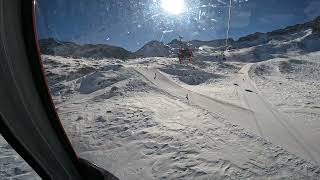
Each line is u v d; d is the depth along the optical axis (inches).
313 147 676.7
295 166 577.6
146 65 2257.6
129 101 1153.4
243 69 2529.5
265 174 549.3
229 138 724.7
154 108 1015.6
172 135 730.8
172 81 1704.0
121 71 1849.2
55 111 235.1
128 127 808.9
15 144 219.5
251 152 641.6
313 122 876.0
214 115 938.1
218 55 4065.0
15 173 523.2
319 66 2711.6
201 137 724.7
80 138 744.3
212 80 1888.5
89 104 1172.5
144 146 674.2
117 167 579.5
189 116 920.9
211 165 581.0
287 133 776.3
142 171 564.4
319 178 534.6
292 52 4480.8
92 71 2007.9
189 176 544.4
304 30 6796.3
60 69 2062.0
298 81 1911.9
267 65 2765.7
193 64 2568.9
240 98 1262.3
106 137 746.8
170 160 604.4
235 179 533.0
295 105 1110.4
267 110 1042.1
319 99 1216.2
